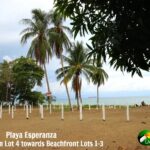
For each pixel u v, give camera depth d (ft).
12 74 225.97
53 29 144.77
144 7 11.07
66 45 146.61
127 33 11.31
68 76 150.61
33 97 224.33
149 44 11.18
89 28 12.00
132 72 11.80
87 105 186.29
